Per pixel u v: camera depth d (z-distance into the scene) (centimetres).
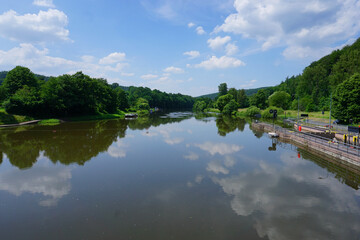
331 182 1546
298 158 2202
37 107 5766
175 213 1120
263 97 11700
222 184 1519
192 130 4422
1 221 1058
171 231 958
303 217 1077
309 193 1363
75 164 2012
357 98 4262
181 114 11000
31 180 1612
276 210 1148
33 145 2822
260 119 7444
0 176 1698
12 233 956
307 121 5419
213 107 15388
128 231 960
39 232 962
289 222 1032
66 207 1195
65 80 6234
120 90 11331
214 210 1149
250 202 1241
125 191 1411
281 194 1350
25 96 5566
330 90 8044
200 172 1780
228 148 2680
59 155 2331
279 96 10019
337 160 2105
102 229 978
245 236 921
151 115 10112
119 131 4197
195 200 1272
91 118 7031
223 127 4984
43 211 1153
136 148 2677
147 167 1919
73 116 6762
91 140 3195
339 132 3212
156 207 1188
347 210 1150
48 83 5956
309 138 2812
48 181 1593
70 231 965
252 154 2369
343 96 4469
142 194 1362
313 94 9069
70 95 6194
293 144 2948
